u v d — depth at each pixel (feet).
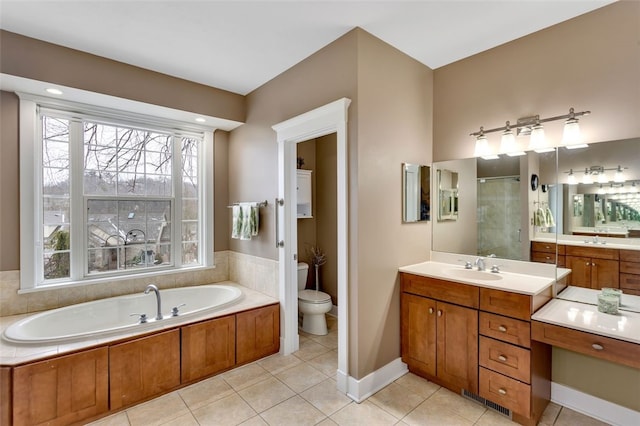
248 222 10.75
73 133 9.37
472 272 8.41
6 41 7.36
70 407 6.55
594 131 6.90
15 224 8.42
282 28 7.41
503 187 8.37
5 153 8.30
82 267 9.55
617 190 6.65
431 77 9.75
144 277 10.49
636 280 6.46
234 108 11.32
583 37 6.98
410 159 8.94
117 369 7.10
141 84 9.33
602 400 6.69
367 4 6.55
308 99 8.75
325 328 11.50
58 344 6.80
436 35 7.82
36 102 8.67
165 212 11.29
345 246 7.63
